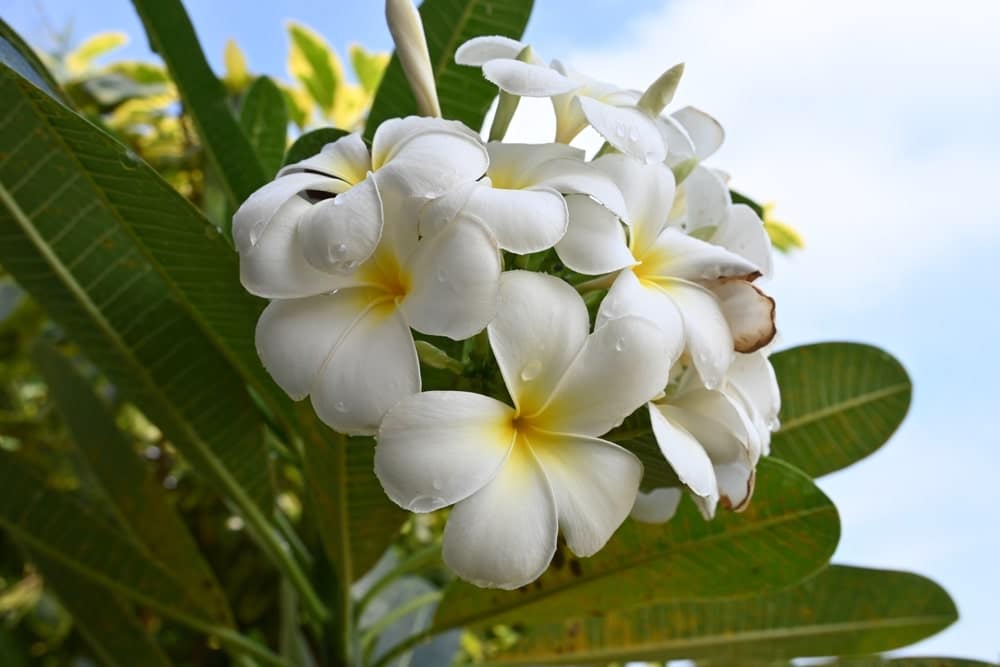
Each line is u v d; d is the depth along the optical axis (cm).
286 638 56
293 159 43
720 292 34
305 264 31
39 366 52
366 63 84
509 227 30
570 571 44
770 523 41
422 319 30
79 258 42
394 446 30
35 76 36
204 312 41
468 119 44
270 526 48
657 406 34
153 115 78
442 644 59
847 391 48
